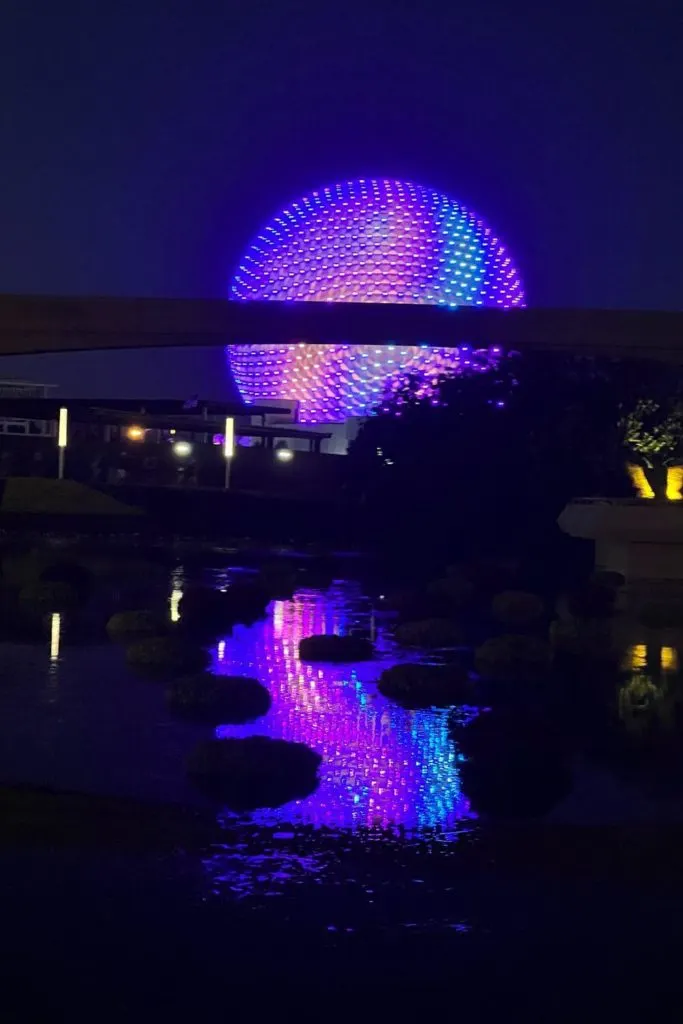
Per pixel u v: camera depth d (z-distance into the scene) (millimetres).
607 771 7434
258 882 5172
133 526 36719
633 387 27609
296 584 20734
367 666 11633
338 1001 4027
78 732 8344
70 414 71625
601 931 4652
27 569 22109
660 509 18609
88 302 8703
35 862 5352
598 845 5750
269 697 9562
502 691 10359
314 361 100000
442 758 7750
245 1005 3984
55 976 4180
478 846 5727
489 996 4078
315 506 38562
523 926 4699
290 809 6426
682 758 7789
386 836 5918
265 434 86250
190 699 9320
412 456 33562
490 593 19922
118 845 5629
